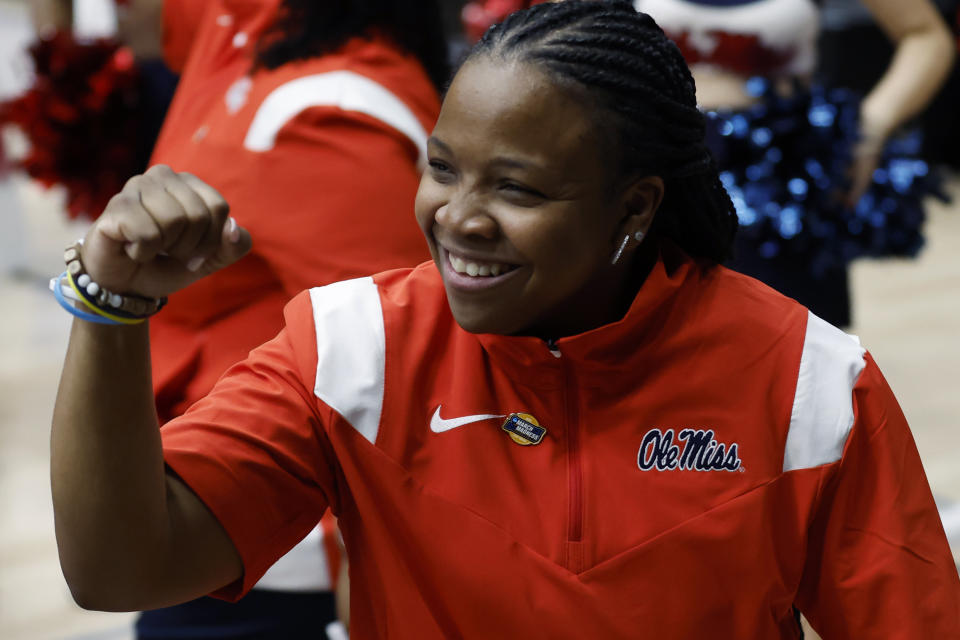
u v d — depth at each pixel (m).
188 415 1.19
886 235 2.78
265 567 1.19
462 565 1.19
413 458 1.21
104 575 1.06
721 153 2.62
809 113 2.66
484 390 1.22
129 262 0.98
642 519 1.19
